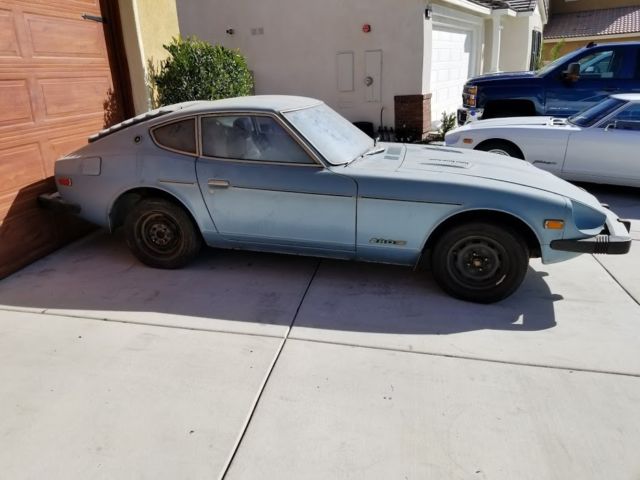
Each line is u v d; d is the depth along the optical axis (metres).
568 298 4.13
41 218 5.06
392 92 11.35
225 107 4.29
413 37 10.78
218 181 4.21
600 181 6.77
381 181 3.91
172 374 3.20
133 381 3.13
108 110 6.05
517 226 3.93
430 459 2.53
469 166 4.30
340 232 4.09
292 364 3.29
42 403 2.95
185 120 4.35
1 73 4.53
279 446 2.62
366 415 2.83
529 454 2.55
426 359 3.33
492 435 2.68
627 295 4.17
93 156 4.60
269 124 4.18
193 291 4.29
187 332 3.67
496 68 15.98
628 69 8.09
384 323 3.77
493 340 3.54
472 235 3.88
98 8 5.80
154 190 4.50
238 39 12.22
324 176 4.01
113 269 4.76
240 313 3.93
